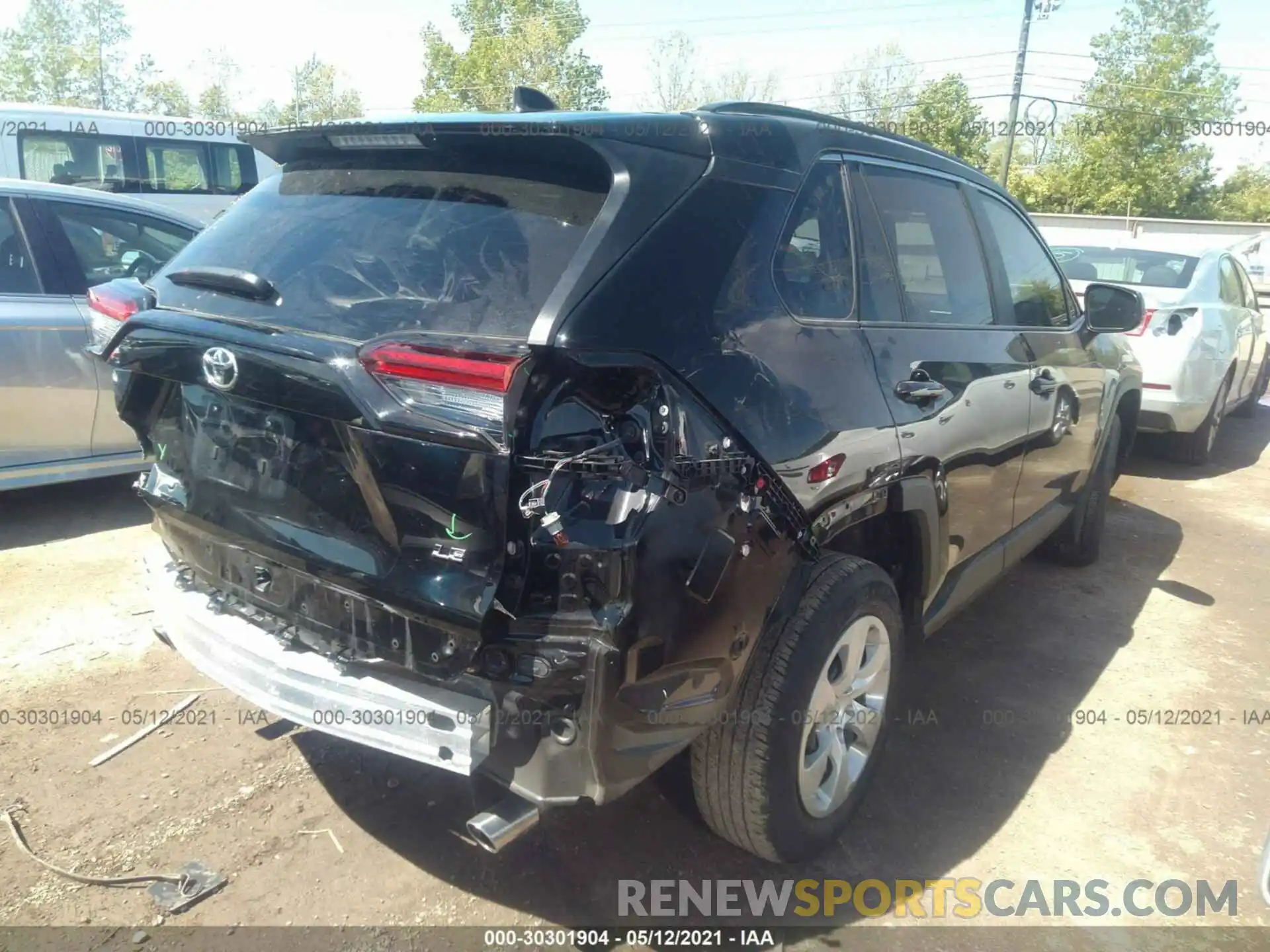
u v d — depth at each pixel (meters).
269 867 2.62
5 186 4.77
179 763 3.05
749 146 2.52
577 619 1.95
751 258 2.39
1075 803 3.10
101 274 5.04
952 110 29.81
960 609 3.52
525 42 36.91
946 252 3.36
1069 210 40.34
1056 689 3.85
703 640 2.13
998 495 3.59
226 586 2.54
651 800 2.98
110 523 5.04
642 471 1.99
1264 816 3.07
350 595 2.17
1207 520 6.27
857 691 2.77
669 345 2.11
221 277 2.40
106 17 38.97
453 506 1.97
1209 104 38.41
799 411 2.38
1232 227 31.94
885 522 2.99
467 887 2.58
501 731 2.02
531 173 2.31
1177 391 6.88
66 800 2.84
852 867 2.75
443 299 2.16
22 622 3.88
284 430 2.26
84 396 4.80
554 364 1.95
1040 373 3.75
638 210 2.19
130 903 2.46
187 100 37.16
